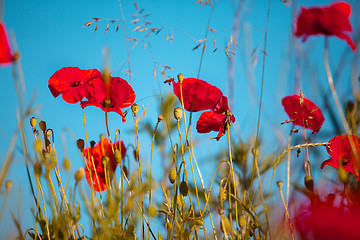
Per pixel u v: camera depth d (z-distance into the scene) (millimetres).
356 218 938
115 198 1077
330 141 1083
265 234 1049
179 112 1099
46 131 1105
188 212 1107
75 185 1051
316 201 1011
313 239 990
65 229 1063
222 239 1088
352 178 1086
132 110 1127
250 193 1084
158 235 1101
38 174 1059
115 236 1063
